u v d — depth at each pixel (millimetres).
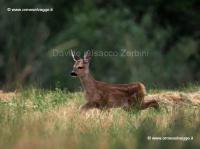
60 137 38062
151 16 109500
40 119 42219
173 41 109562
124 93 47969
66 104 48938
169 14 112875
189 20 112312
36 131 39125
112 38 99938
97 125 41844
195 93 53656
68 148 35625
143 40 99500
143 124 40594
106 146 35938
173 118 42406
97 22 102062
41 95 51250
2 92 55125
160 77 97000
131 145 36188
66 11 108562
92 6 107188
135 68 96562
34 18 104250
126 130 40625
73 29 101312
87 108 47375
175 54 102750
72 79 94250
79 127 41312
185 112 45656
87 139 37562
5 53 100438
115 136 38906
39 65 96562
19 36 101875
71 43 98625
